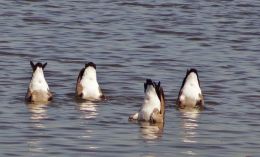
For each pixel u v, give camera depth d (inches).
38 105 1044.5
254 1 1999.3
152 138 916.6
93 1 1946.4
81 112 1018.7
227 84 1212.5
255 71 1310.3
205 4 1947.6
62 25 1658.5
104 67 1306.6
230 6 1931.6
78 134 922.7
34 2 1895.9
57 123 964.6
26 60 1338.6
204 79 1243.2
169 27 1670.8
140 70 1293.1
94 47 1462.8
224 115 1031.6
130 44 1502.2
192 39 1567.4
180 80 1232.2
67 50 1428.4
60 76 1235.9
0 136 904.9
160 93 979.3
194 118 1010.7
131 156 851.4
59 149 866.1
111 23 1697.8
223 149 889.5
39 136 909.8
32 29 1608.0
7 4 1857.8
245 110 1060.5
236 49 1491.1
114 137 915.4
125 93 1132.5
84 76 1087.6
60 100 1076.5
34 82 1064.2
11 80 1188.5
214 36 1599.4
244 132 958.4
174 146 890.7
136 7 1888.5
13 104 1047.0
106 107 1048.8
